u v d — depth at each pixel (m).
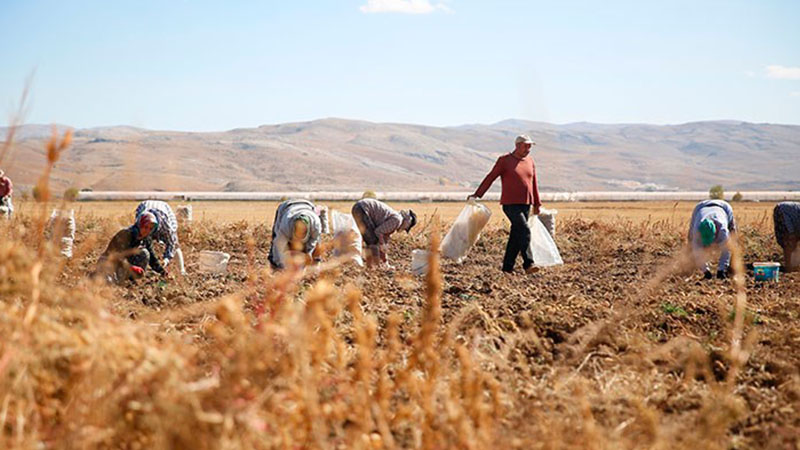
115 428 3.48
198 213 37.62
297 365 3.77
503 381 5.33
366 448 3.96
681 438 4.61
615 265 13.98
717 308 8.50
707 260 12.02
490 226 21.17
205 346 5.55
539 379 5.80
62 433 3.49
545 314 7.71
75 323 4.41
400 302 8.85
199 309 6.87
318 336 4.76
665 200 76.94
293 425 3.73
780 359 6.39
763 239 17.97
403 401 4.81
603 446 4.09
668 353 6.45
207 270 11.85
